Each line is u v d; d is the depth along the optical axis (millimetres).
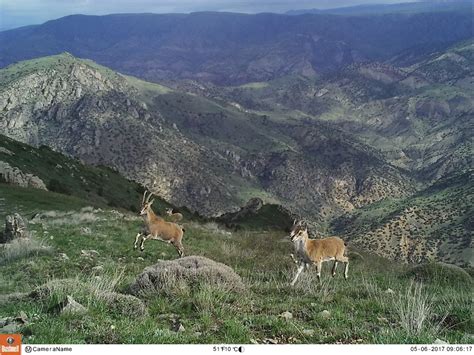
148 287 10492
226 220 72562
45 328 7094
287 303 10297
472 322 9023
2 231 22906
